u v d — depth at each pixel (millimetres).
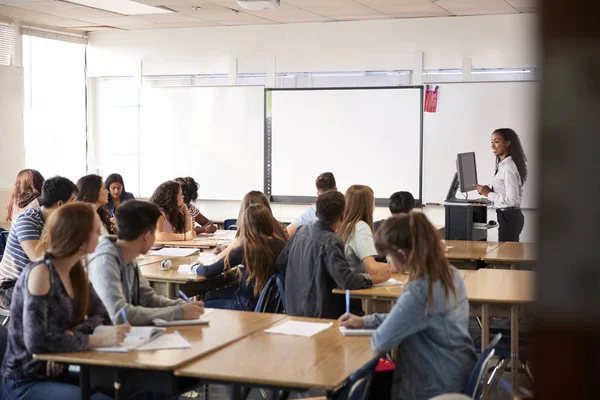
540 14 483
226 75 9242
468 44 8180
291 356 2525
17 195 5781
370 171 8703
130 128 9719
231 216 9398
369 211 4230
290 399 3301
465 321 2615
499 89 8062
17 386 2754
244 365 2412
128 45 9633
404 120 8508
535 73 489
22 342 2717
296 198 9062
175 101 9461
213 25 9141
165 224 6379
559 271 478
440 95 8312
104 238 3035
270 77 9039
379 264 3996
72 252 2660
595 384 476
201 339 2762
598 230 465
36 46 9203
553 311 482
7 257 4188
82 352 2551
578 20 469
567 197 474
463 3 7395
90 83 9883
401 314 2484
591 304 470
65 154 9672
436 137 8375
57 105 9523
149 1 7480
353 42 8648
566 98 474
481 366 2355
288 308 3867
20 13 8289
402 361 2586
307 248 3809
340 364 2416
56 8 7977
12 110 8578
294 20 8664
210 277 4359
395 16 8297
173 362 2408
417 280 2525
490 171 8156
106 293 2900
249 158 9211
